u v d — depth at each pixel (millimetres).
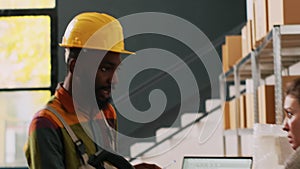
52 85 8375
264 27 4098
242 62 5688
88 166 2219
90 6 8391
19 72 8438
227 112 6543
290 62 5395
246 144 6719
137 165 2551
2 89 8406
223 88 7027
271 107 4098
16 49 8445
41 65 8406
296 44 4262
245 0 8367
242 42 5730
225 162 2713
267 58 5180
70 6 8391
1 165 8398
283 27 3619
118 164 2266
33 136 2178
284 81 3707
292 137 2338
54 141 2176
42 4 8422
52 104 2250
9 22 8461
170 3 8422
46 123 2182
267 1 4043
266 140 3121
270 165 3096
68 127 2219
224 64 6734
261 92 4258
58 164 2156
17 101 8422
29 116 8406
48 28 8422
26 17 8438
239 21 8359
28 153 2256
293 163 1912
